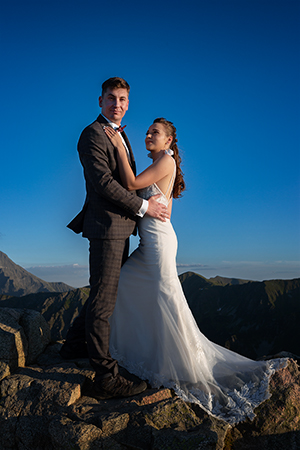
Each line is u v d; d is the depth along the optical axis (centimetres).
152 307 382
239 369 396
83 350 421
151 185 405
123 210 366
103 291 345
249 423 331
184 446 266
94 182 343
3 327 380
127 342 389
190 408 324
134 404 318
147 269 391
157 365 367
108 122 379
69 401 311
